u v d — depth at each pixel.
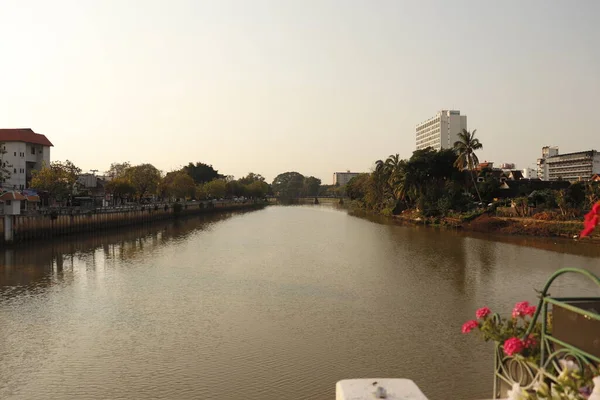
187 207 107.50
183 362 16.36
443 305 23.75
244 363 16.22
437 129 191.88
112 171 113.12
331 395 13.84
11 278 31.17
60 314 22.38
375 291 26.91
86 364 16.25
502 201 72.75
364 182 130.88
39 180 63.47
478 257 40.16
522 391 4.83
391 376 15.08
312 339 18.61
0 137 72.00
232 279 30.69
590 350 4.80
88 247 48.50
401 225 77.75
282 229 72.81
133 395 13.97
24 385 14.70
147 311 22.80
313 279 30.58
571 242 50.34
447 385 14.40
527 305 6.25
